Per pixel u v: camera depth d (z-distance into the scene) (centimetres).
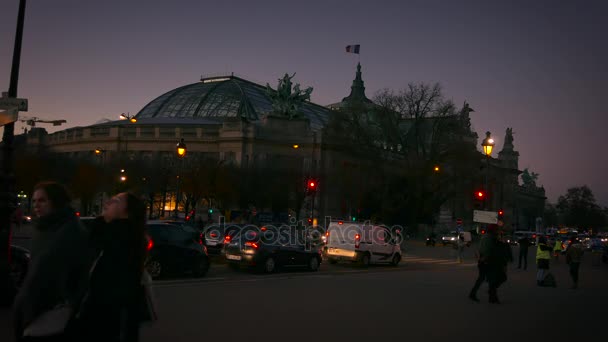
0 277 1283
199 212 9644
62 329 530
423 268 3381
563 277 3175
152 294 603
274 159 9262
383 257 3284
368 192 7388
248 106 14362
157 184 7594
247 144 10456
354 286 2117
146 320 593
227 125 10638
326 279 2373
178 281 2053
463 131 7212
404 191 7075
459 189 6962
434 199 7069
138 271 568
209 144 10775
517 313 1584
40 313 537
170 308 1404
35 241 553
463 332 1245
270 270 2522
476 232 7681
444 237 7275
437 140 7131
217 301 1562
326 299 1703
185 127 11269
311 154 10556
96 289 545
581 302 1941
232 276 2355
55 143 11831
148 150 10869
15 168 5825
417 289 2098
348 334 1161
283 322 1270
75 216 570
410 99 7194
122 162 7562
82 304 541
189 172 7388
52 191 558
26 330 532
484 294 2042
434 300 1789
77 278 548
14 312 543
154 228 2128
